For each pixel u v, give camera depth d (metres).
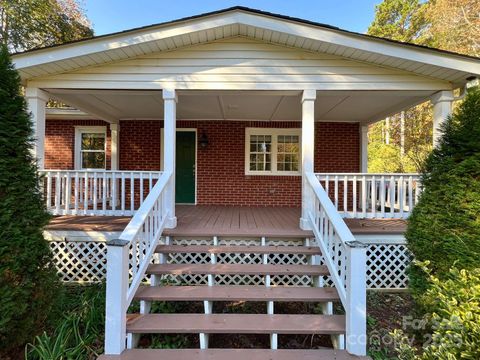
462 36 13.59
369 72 4.47
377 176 4.97
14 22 11.31
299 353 2.47
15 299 2.33
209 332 2.61
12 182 2.45
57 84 4.52
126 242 2.58
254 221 5.04
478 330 1.98
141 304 2.96
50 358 2.34
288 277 4.11
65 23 12.54
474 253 2.50
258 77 4.48
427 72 4.37
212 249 3.73
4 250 2.32
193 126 7.77
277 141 7.84
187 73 4.48
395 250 4.30
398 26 18.64
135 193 7.83
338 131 7.85
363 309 2.52
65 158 8.11
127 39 4.10
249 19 4.05
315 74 4.47
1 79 2.50
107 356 2.40
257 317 2.83
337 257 3.09
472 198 2.62
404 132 15.89
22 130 2.58
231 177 7.77
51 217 2.84
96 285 3.90
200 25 4.06
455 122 2.93
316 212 3.99
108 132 8.08
